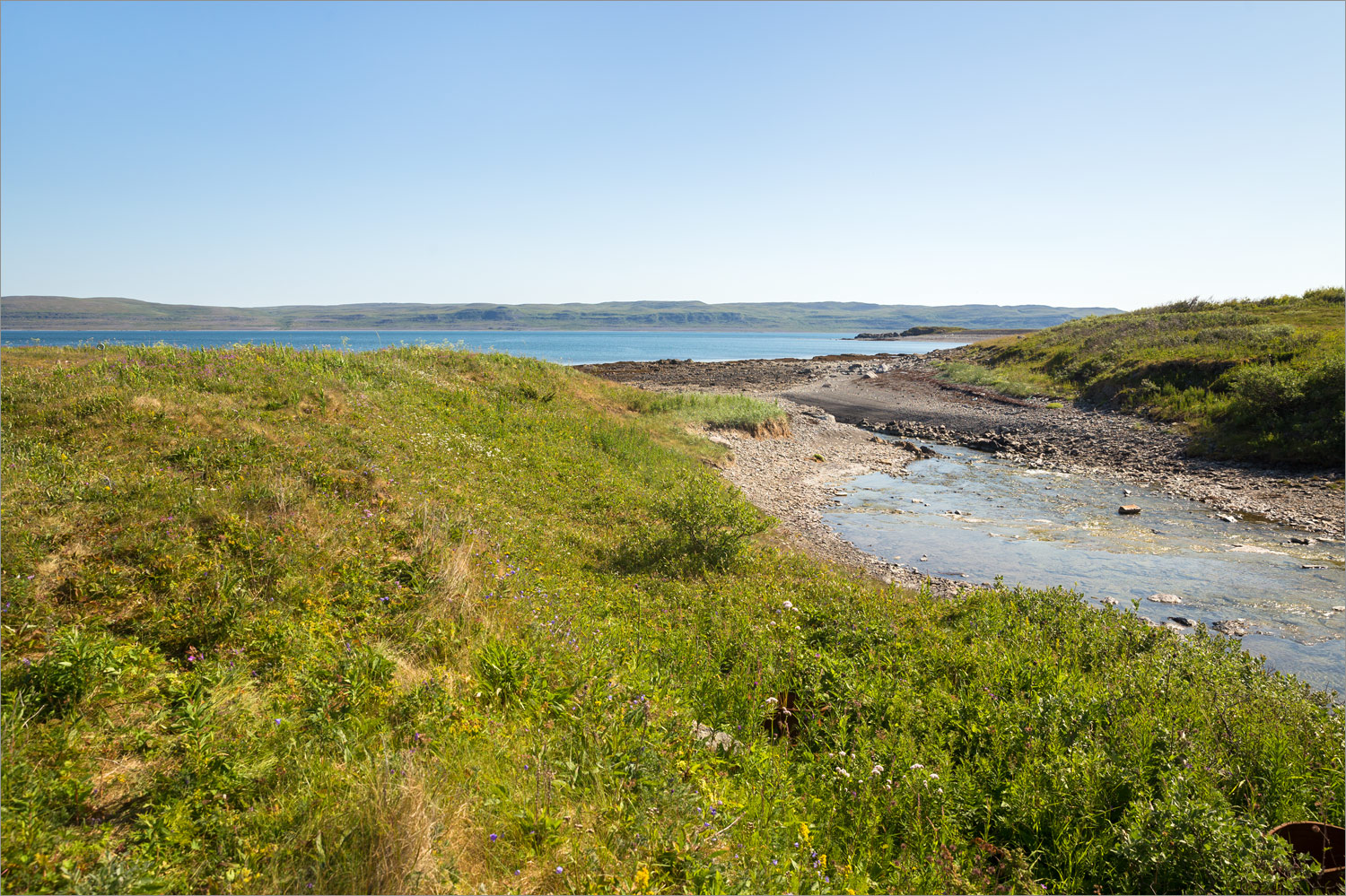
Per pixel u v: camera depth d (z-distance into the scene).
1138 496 21.52
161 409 10.75
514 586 8.50
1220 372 32.06
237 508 8.03
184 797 4.14
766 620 9.08
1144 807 4.87
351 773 4.38
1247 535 17.00
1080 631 9.01
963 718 6.64
